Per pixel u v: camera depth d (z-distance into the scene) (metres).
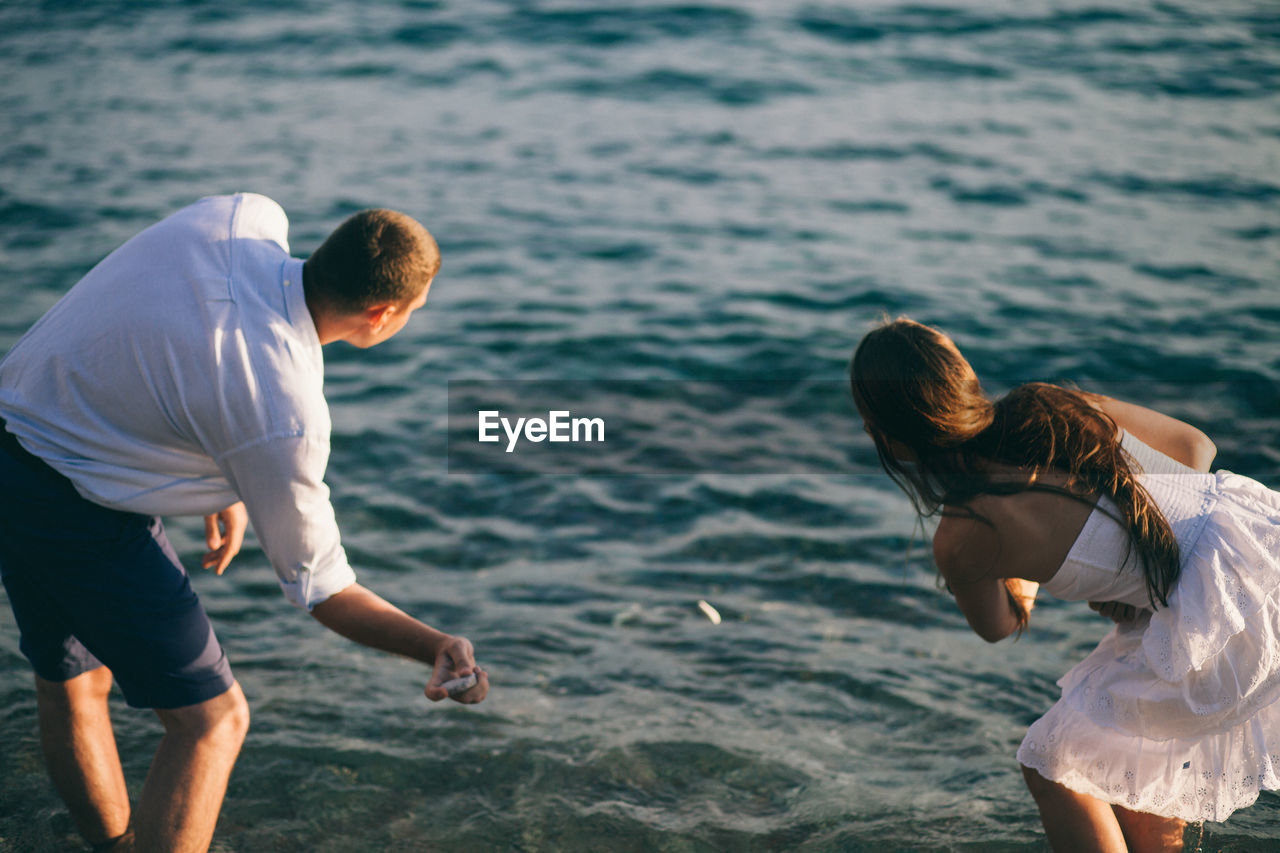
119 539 2.34
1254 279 6.86
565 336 6.28
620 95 10.96
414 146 9.49
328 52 12.42
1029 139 9.66
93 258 7.00
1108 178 8.71
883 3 14.16
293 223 7.63
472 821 2.83
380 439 5.16
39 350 2.28
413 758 3.07
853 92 11.03
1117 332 6.16
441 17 13.68
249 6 14.30
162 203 8.00
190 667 2.38
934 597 3.96
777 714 3.29
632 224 7.88
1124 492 2.17
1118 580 2.20
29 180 8.44
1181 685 2.18
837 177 8.83
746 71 11.67
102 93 10.93
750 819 2.85
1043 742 2.36
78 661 2.57
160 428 2.23
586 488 4.76
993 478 2.20
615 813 2.86
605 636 3.71
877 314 6.43
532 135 9.81
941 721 3.25
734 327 6.37
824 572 4.13
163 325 2.19
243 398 2.17
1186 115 10.27
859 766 3.05
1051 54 12.23
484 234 7.68
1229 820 2.79
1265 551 2.16
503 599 3.94
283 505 2.22
